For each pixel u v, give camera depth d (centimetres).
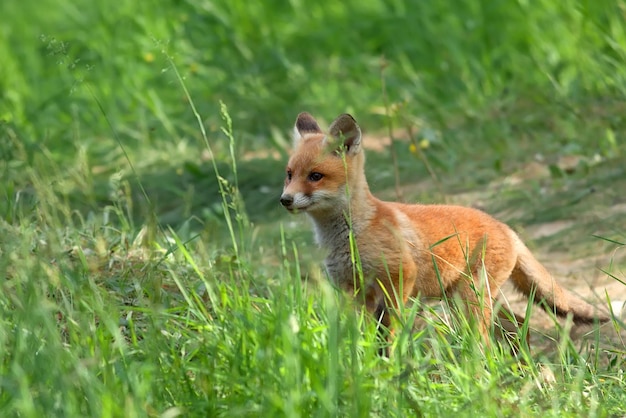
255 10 2212
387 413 679
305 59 2127
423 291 980
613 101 1620
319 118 1908
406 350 759
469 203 1433
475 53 1988
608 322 973
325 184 958
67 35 2186
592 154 1511
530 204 1395
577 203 1366
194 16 2155
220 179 943
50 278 807
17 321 742
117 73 2031
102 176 1709
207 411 679
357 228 952
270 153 1739
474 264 973
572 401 732
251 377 697
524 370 814
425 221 977
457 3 2095
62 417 650
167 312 831
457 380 745
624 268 1146
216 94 1977
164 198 1609
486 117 1767
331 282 966
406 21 2114
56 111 1923
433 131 1714
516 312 1074
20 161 1284
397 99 1914
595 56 1727
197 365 735
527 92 1777
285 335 687
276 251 1248
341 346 720
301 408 657
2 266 791
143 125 1864
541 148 1602
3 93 1983
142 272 956
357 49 2139
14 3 2472
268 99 1953
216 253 1100
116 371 713
